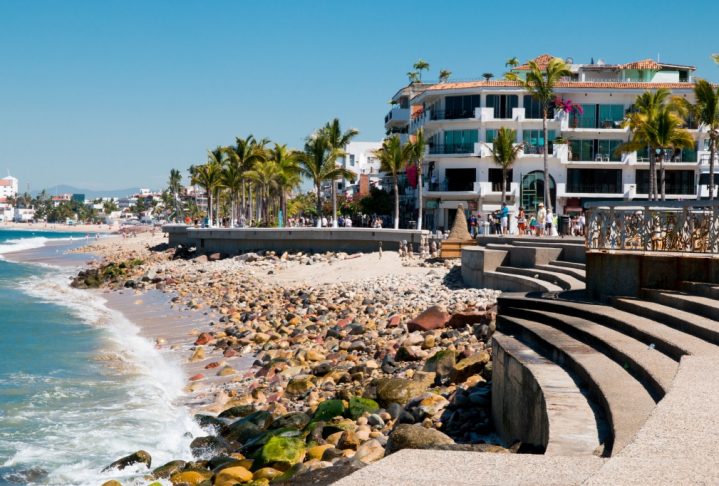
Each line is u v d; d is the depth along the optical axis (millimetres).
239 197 112188
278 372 21641
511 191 73562
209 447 15078
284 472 12242
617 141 74688
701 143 74125
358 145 133500
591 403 10383
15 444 16109
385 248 53844
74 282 55719
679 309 14805
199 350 25359
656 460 6047
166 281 52188
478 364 17188
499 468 6246
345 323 28625
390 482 5910
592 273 18078
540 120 73312
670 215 17531
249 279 49812
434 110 77438
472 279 33188
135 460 14570
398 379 17094
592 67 81625
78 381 21984
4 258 94500
